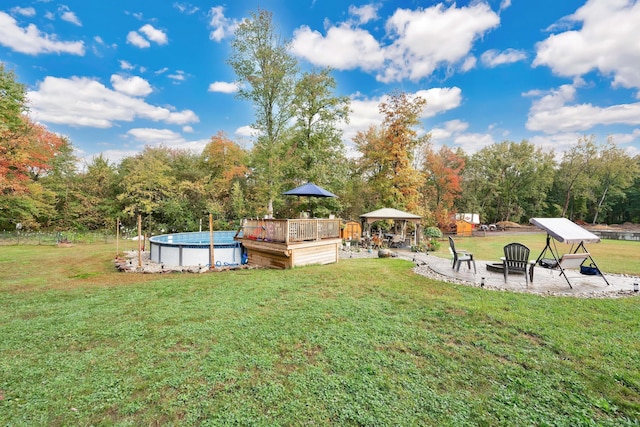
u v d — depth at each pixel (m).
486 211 40.72
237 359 3.18
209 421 2.23
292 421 2.23
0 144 14.30
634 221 37.28
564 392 2.64
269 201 18.86
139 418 2.28
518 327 4.09
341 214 27.20
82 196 24.23
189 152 32.53
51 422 2.22
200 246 10.89
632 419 2.30
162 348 3.45
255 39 17.36
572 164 35.00
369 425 2.19
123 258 11.92
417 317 4.50
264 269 9.23
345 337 3.74
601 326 4.13
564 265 6.70
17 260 11.32
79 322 4.31
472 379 2.84
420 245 16.19
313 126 19.83
